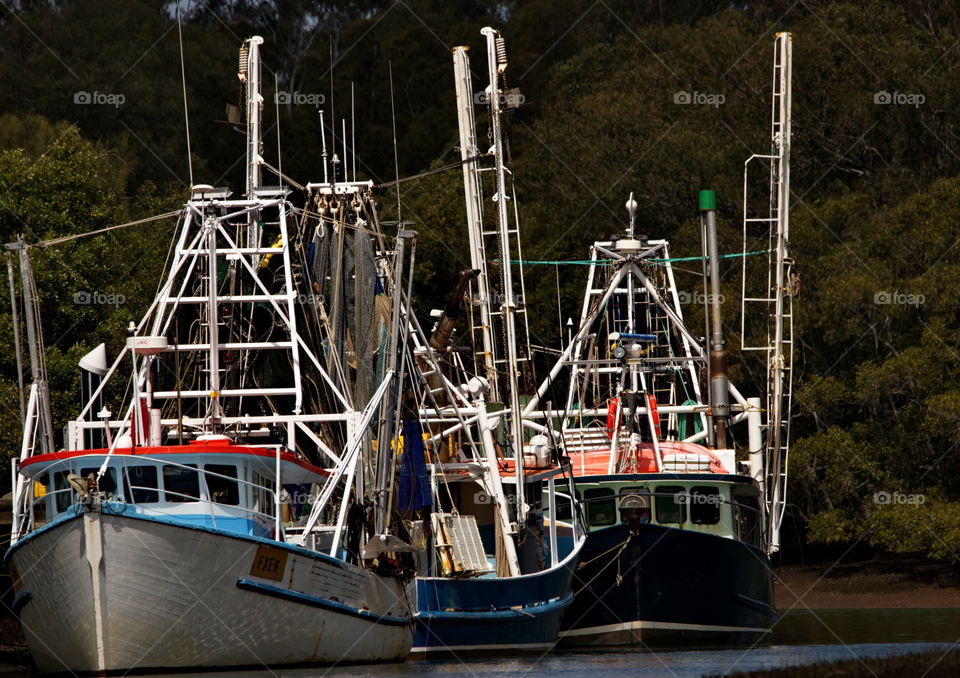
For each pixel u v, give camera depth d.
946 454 169.88
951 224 170.50
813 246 186.50
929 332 163.38
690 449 114.25
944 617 138.62
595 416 124.94
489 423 100.69
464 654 89.38
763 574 112.12
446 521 95.56
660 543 101.31
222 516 76.88
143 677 72.38
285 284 97.44
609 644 102.94
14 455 118.12
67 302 136.25
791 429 195.00
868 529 173.00
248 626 73.38
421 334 101.00
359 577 79.50
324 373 87.88
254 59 121.56
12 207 141.12
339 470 79.94
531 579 94.31
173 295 107.38
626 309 136.75
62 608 72.12
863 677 71.69
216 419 84.62
